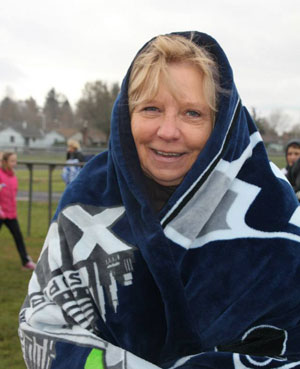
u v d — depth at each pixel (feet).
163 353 4.00
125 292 4.09
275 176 4.33
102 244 4.24
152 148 4.14
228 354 3.78
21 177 68.80
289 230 4.12
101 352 3.85
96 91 187.42
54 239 4.50
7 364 12.46
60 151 122.31
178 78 3.95
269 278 4.00
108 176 4.50
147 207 4.05
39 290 4.50
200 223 4.03
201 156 4.00
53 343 4.05
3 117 295.28
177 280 3.91
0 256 24.70
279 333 4.01
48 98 339.16
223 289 3.99
